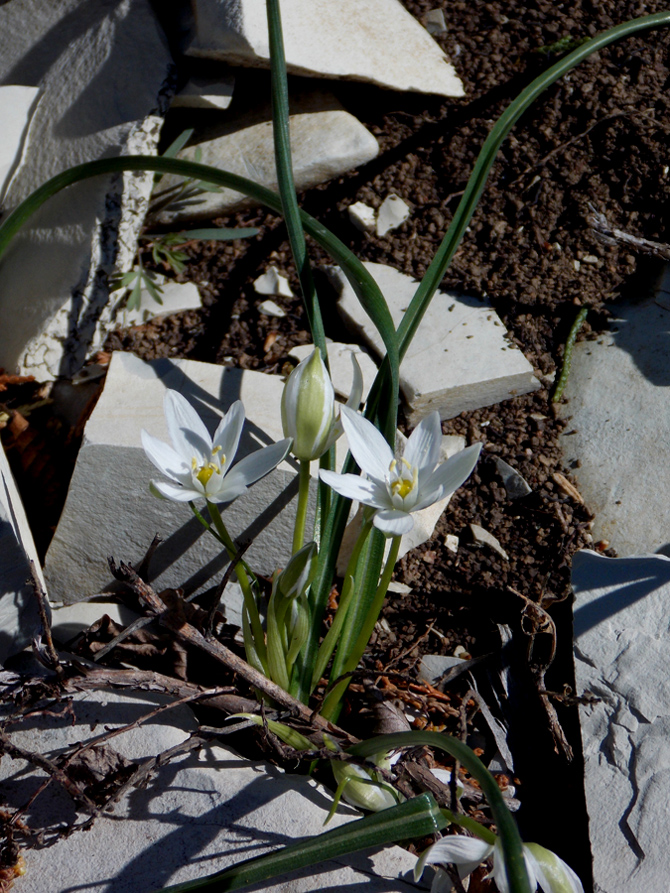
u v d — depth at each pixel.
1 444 0.56
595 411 0.59
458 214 0.53
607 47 0.64
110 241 0.58
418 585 0.56
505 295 0.60
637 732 0.52
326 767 0.51
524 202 0.62
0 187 0.60
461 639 0.55
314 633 0.51
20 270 0.59
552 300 0.60
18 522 0.53
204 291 0.61
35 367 0.58
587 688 0.53
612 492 0.58
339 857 0.49
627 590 0.54
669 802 0.50
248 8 0.59
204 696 0.49
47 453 0.57
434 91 0.63
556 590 0.56
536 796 0.52
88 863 0.49
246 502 0.54
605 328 0.61
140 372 0.56
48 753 0.50
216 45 0.59
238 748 0.52
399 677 0.52
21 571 0.52
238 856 0.49
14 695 0.49
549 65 0.64
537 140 0.63
